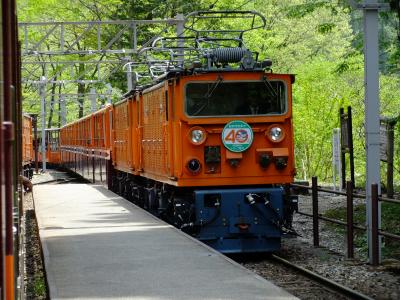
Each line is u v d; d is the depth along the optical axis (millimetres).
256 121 14219
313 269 12492
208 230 13891
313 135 33906
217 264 10023
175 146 14219
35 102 52938
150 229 14195
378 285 10844
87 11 38031
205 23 32500
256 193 13977
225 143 14062
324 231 17484
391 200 11758
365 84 12625
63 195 23984
